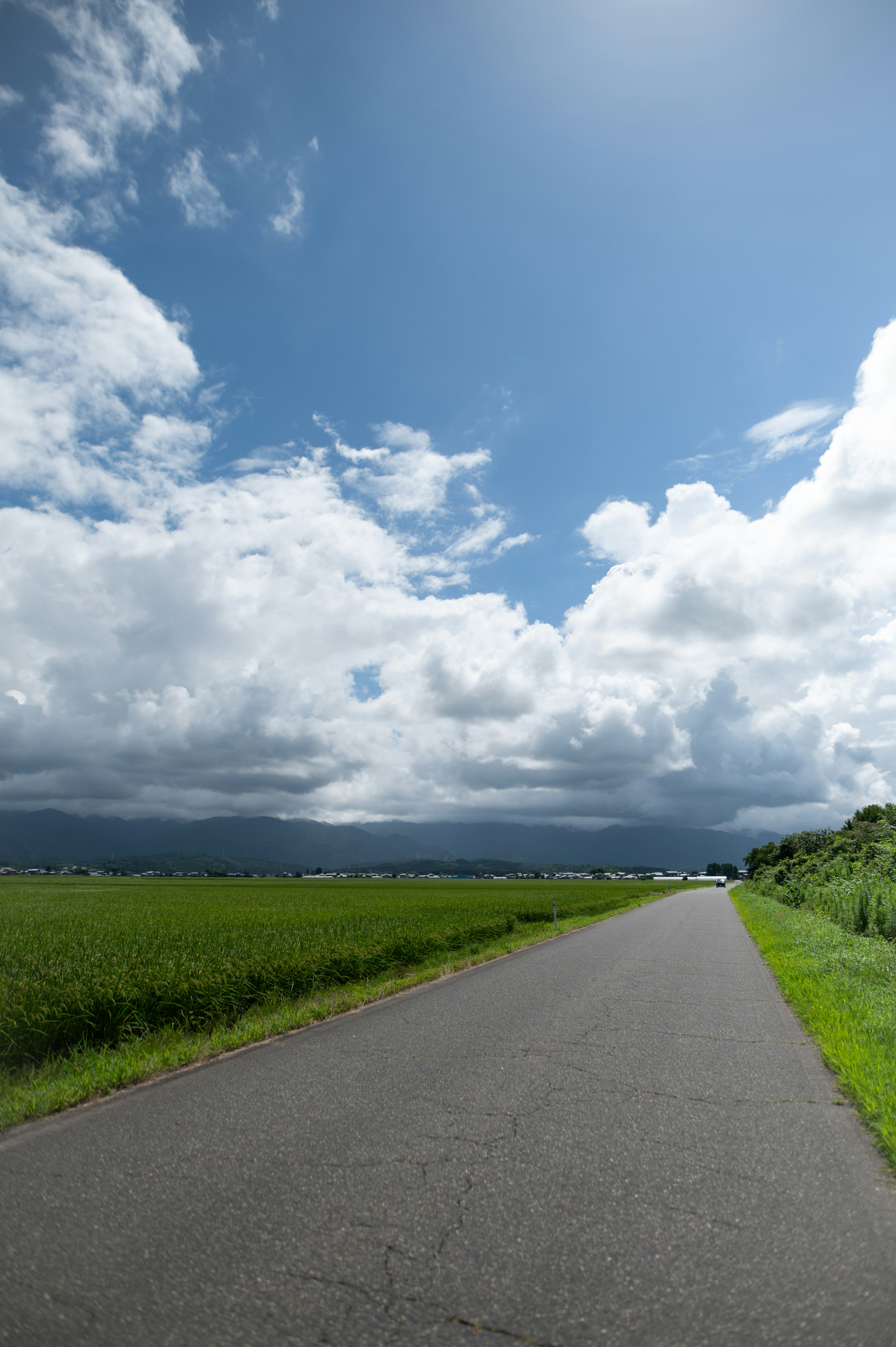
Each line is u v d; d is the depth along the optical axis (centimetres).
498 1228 386
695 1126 544
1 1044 747
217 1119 565
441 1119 561
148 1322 306
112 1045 834
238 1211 407
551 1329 299
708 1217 398
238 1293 327
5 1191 436
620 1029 880
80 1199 424
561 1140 515
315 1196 426
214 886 7875
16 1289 331
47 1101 607
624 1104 595
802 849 5231
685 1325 301
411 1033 869
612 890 7288
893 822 3712
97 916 2541
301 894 5438
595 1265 348
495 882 12912
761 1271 343
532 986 1229
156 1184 444
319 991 1202
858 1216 400
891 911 1862
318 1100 611
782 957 1480
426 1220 395
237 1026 927
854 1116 566
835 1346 287
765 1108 585
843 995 991
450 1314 310
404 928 1877
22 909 3164
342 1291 328
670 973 1370
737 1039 825
